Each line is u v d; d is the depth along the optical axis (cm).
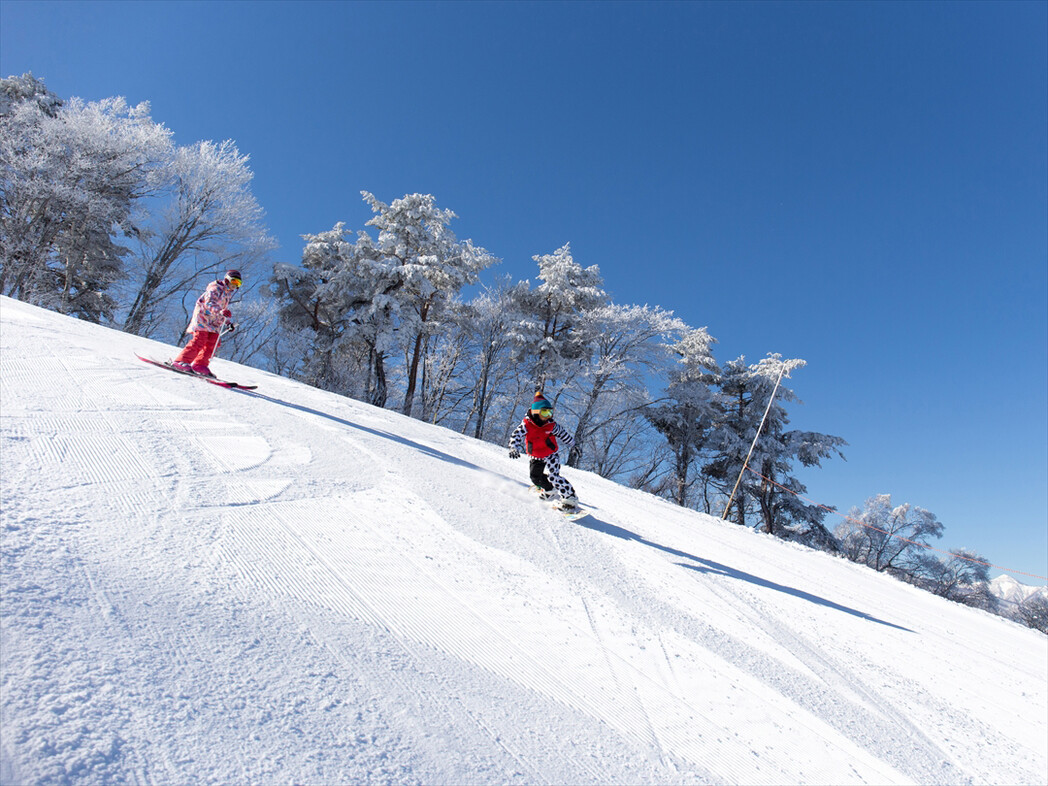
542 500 630
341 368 2881
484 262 3105
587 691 260
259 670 189
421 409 3094
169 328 2597
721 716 277
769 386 3306
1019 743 371
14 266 2122
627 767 210
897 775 273
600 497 932
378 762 163
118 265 2536
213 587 238
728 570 620
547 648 288
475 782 170
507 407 3212
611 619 350
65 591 196
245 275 2716
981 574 3123
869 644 503
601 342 3123
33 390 462
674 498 3438
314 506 379
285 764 150
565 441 625
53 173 2158
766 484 3197
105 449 371
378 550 340
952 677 480
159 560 246
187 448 423
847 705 343
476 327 3112
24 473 298
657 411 3278
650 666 305
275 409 661
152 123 2433
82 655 165
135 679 163
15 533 226
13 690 142
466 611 298
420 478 534
